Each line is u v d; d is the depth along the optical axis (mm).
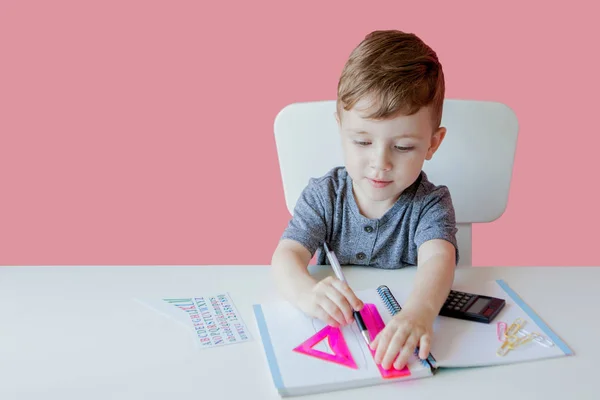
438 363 1092
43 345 1154
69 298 1313
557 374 1083
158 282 1383
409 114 1228
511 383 1060
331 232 1489
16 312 1260
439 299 1233
